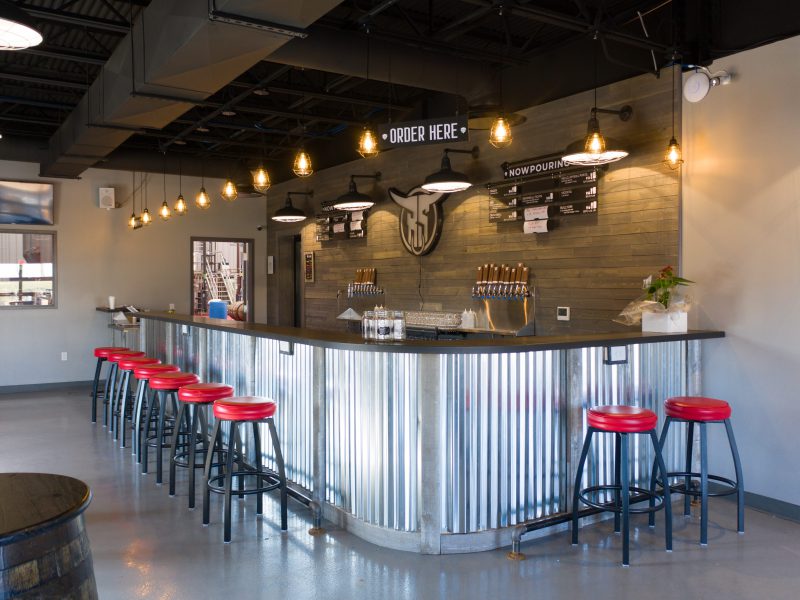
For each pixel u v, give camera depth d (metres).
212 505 4.38
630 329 5.36
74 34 6.15
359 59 5.34
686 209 4.93
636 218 5.32
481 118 6.05
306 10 3.82
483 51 5.82
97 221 9.89
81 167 8.66
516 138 6.43
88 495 1.63
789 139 4.29
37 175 9.45
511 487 3.77
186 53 4.38
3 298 9.27
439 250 7.45
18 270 9.36
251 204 11.18
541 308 6.21
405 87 7.31
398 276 8.09
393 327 3.93
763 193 4.44
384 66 5.49
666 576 3.32
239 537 3.79
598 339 4.02
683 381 4.67
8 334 9.29
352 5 5.46
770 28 4.40
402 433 3.66
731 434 3.97
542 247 6.19
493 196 6.59
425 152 7.57
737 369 4.59
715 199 4.74
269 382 4.91
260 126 7.93
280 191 10.80
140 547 3.63
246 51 4.38
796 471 4.25
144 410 6.89
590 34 4.74
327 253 9.63
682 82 4.96
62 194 9.62
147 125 6.31
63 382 9.63
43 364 9.51
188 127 8.02
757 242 4.48
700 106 4.84
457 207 7.18
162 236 10.40
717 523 4.14
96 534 3.82
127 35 5.39
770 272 4.40
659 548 3.69
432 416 3.56
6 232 9.24
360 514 3.86
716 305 4.73
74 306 9.73
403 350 3.48
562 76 5.92
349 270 9.12
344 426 4.00
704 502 3.77
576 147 4.61
